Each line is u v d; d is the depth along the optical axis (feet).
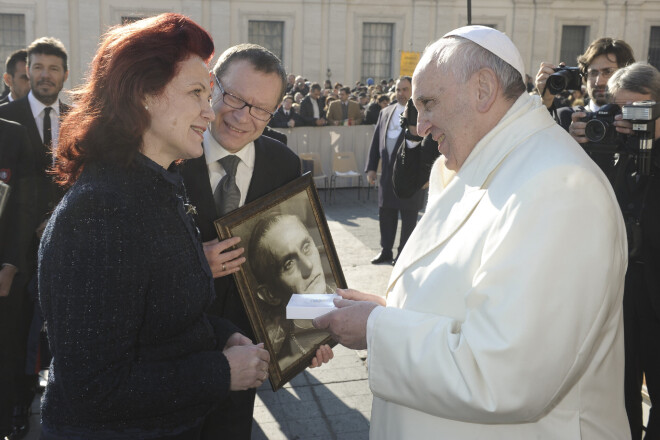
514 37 77.36
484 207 4.71
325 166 34.40
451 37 5.10
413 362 4.48
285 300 7.06
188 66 4.59
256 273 6.86
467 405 4.21
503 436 4.61
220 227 6.56
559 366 4.16
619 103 8.50
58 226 4.21
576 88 8.91
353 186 35.55
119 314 4.19
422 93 5.12
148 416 4.48
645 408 10.37
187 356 4.83
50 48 10.88
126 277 4.22
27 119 10.73
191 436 5.20
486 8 76.38
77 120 4.58
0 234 9.13
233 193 7.13
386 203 20.43
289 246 7.15
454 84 4.95
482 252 4.59
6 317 9.29
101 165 4.47
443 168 6.07
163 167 4.80
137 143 4.49
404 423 4.94
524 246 4.24
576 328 4.18
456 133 5.12
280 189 7.13
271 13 72.54
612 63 10.94
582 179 4.40
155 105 4.53
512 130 4.90
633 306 8.30
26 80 14.74
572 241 4.22
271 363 6.83
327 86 66.28
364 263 20.86
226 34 71.36
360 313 4.99
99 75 4.53
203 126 4.80
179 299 4.64
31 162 9.45
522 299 4.13
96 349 4.11
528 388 4.12
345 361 13.07
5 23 68.49
